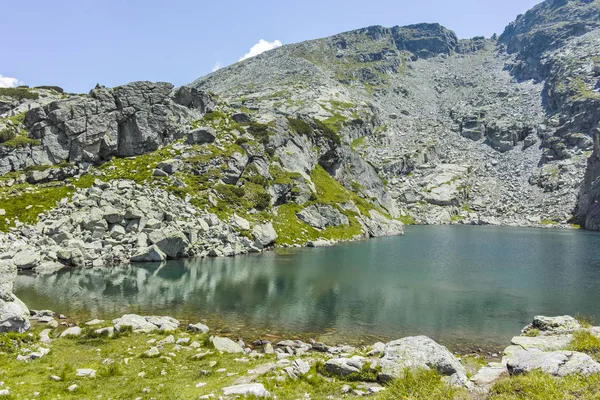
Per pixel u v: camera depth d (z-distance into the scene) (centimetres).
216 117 11669
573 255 7594
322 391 1725
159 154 9519
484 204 19400
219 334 3059
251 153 10319
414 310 3828
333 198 11281
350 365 1927
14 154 8194
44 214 6569
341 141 14788
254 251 7488
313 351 2723
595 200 14475
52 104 9025
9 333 2442
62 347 2364
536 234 12256
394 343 1967
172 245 6425
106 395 1625
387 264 6397
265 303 3991
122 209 6800
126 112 9750
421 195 19450
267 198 9419
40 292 4162
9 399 1523
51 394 1605
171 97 11381
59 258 5656
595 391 1248
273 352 2619
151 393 1641
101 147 9294
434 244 9388
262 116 12538
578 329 2162
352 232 10219
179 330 2911
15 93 10631
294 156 11631
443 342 3003
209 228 7369
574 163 19200
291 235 8794
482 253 7831
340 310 3800
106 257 5856
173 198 7775
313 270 5784
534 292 4581
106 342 2497
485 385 1617
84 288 4381
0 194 7094
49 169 8119
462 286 4866
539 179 19762
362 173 15138
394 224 12606
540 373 1425
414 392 1529
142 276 5075
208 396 1579
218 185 8825
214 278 5081
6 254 5172
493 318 3594
